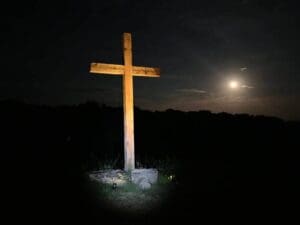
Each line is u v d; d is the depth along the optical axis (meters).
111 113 19.20
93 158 12.43
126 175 9.70
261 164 13.91
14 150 12.29
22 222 6.52
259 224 7.14
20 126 15.04
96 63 10.16
